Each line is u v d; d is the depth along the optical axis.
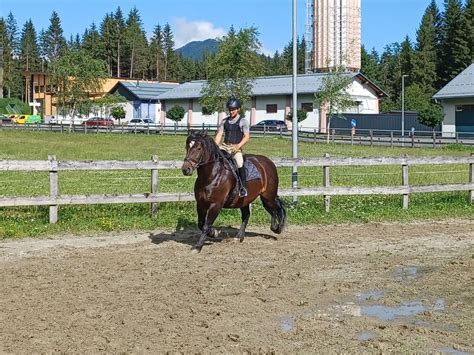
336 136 48.62
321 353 6.20
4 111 97.94
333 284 9.00
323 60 79.62
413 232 13.34
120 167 13.52
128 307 7.60
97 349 6.16
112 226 13.04
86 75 67.38
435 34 106.69
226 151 10.95
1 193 16.86
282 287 8.80
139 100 77.69
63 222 13.16
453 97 55.91
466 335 6.83
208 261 10.30
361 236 12.82
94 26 142.00
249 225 13.80
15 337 6.46
